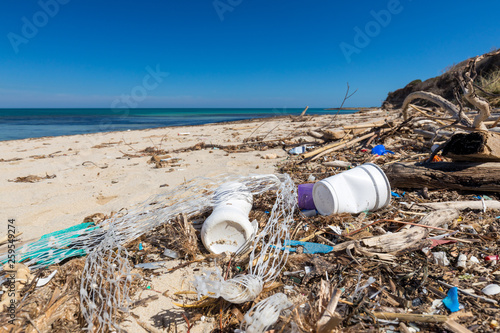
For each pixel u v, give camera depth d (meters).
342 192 3.13
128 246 2.96
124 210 3.83
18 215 3.94
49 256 2.70
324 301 1.80
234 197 3.08
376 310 1.91
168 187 4.80
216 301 2.10
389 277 2.20
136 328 1.96
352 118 16.11
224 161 6.49
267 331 1.75
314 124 13.59
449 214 2.87
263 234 2.54
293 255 2.55
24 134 18.27
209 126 17.77
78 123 28.84
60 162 7.51
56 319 1.92
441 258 2.33
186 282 2.41
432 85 17.20
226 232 2.72
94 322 1.89
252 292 1.98
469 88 3.18
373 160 5.28
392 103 26.25
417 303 1.96
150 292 2.30
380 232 2.86
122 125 25.33
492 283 2.04
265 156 6.55
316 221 3.14
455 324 1.71
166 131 15.23
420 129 6.44
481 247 2.45
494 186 3.38
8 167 7.06
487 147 3.21
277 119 20.78
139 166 6.65
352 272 2.29
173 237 2.98
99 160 7.59
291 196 3.29
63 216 3.88
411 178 3.73
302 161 5.79
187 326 1.96
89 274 2.04
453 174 3.54
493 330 1.67
